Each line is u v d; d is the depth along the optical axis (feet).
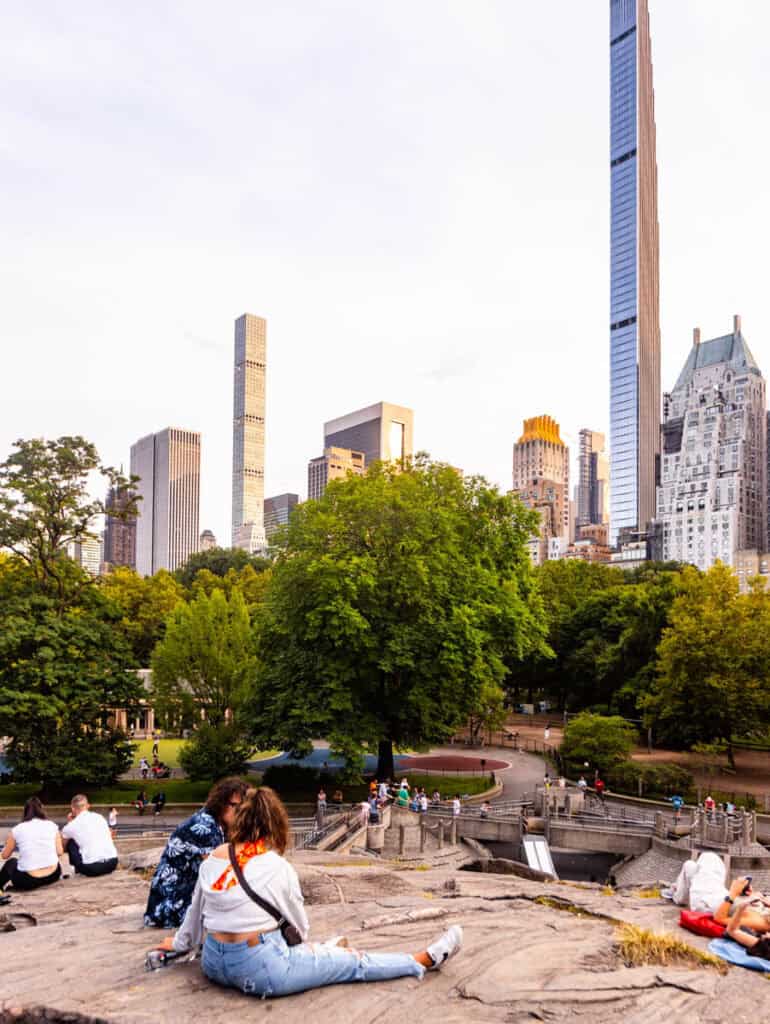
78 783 149.59
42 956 22.18
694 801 154.40
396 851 114.62
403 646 134.00
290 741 137.90
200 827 26.03
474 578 152.05
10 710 132.05
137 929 25.67
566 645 271.90
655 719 202.39
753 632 186.29
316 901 31.37
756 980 21.35
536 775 184.65
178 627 172.45
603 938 24.52
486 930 25.13
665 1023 18.42
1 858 35.70
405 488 155.53
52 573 153.28
